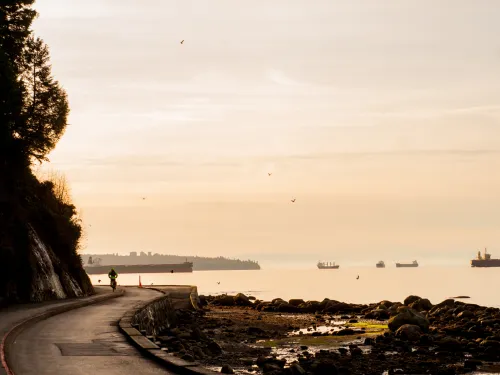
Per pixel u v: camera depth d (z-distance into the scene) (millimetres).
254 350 37812
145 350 21875
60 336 26672
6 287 44469
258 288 167125
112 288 70125
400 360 34094
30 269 48062
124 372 18688
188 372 18375
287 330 51281
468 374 30828
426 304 68312
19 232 49406
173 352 31359
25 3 56375
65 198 66438
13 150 53625
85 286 61219
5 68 50938
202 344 37781
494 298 115500
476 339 42125
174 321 53656
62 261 58562
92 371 18781
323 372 29016
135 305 43125
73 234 62375
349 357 35094
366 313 64750
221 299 83562
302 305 75062
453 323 53500
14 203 50938
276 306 75312
